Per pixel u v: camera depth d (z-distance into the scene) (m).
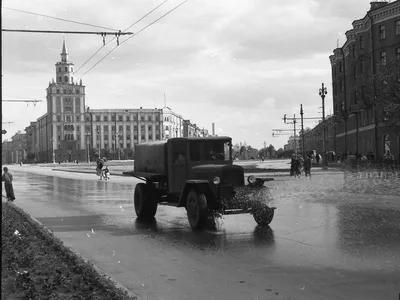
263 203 11.50
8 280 6.42
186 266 7.59
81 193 25.06
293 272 6.99
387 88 35.97
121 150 157.88
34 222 12.04
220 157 12.34
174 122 180.12
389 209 14.55
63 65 160.88
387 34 50.91
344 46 64.38
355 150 61.66
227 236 10.28
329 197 18.50
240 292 6.05
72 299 5.55
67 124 159.38
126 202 19.58
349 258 7.79
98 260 8.22
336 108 71.88
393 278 6.54
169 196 13.40
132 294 5.91
